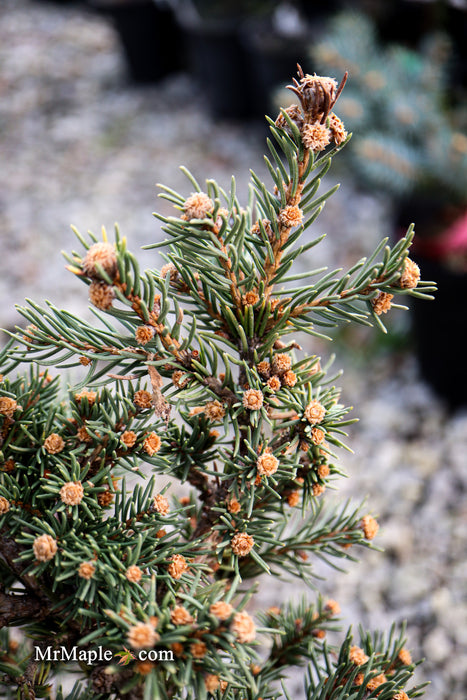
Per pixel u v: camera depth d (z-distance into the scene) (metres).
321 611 0.40
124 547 0.31
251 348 0.32
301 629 0.39
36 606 0.32
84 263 0.28
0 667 0.35
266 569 0.32
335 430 0.32
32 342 0.31
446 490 0.89
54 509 0.30
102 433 0.32
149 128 1.74
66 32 2.27
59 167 1.62
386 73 0.95
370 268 0.30
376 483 0.91
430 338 0.95
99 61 2.08
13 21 2.37
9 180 1.59
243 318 0.31
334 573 0.81
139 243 1.34
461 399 0.99
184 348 0.31
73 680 0.56
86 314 1.17
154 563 0.31
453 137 0.89
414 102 0.92
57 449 0.31
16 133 1.78
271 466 0.31
